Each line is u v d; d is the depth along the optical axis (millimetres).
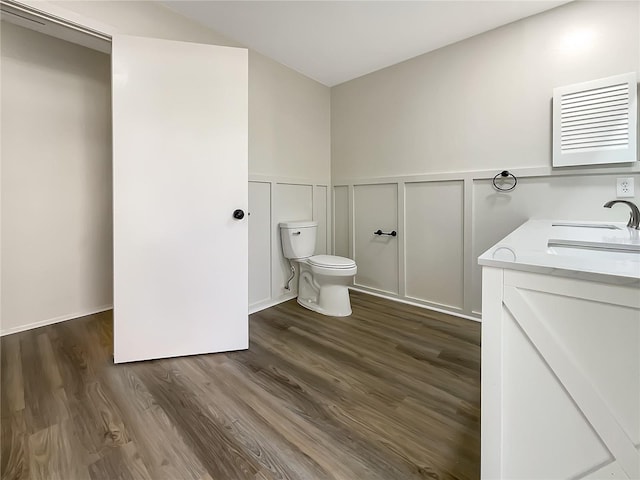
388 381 1534
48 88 2145
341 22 2053
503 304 788
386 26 2098
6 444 1100
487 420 823
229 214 1820
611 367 661
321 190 3121
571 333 702
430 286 2549
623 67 1676
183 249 1737
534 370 755
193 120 1706
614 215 1743
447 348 1884
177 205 1707
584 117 1773
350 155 3041
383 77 2738
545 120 1932
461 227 2344
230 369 1643
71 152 2275
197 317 1788
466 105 2260
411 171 2598
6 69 1968
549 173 1923
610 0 1696
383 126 2764
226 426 1210
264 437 1155
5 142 1991
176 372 1604
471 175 2244
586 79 1782
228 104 1774
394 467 1028
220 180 1785
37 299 2162
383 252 2844
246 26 2104
